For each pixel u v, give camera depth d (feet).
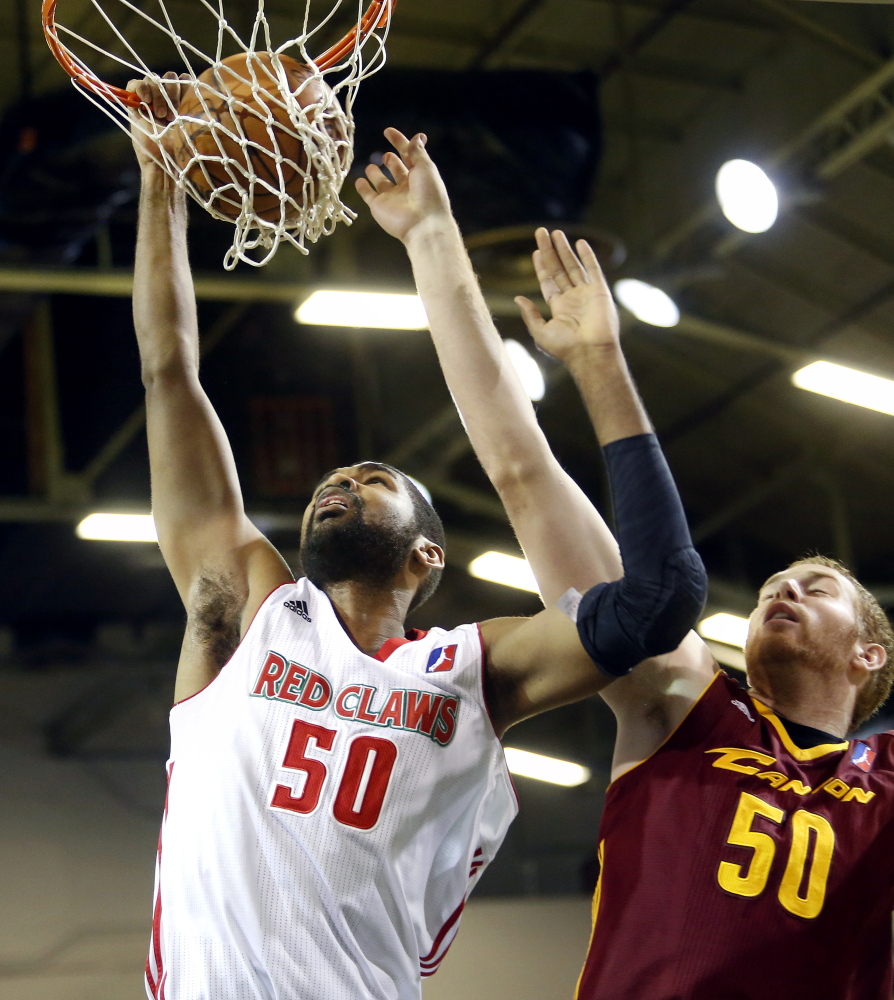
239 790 6.68
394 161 8.34
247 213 7.77
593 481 35.96
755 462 35.65
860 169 25.72
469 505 33.14
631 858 7.58
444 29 24.34
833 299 29.40
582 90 21.07
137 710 40.01
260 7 7.75
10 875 36.45
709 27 25.22
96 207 19.90
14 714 38.63
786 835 7.45
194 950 6.45
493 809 7.33
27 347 31.14
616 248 21.85
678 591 6.46
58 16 20.92
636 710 8.05
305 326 31.58
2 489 31.07
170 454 7.99
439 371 32.19
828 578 8.84
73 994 34.55
